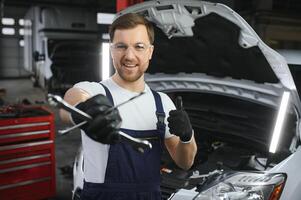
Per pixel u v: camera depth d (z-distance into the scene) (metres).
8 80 17.31
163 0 1.90
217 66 2.24
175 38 2.19
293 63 2.71
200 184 1.98
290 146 2.21
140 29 1.01
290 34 9.48
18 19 17.70
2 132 2.93
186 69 2.44
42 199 3.29
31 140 3.12
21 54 18.20
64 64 10.63
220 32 1.95
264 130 2.48
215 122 2.71
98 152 1.06
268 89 2.10
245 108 2.56
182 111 1.01
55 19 10.84
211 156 2.56
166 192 2.04
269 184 1.78
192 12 1.90
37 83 13.45
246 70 2.10
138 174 1.06
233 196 1.75
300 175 1.94
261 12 8.98
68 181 3.94
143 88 1.15
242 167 2.36
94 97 0.82
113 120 0.78
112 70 3.25
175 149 1.18
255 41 1.80
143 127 1.08
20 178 3.08
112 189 1.04
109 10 14.21
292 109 2.00
